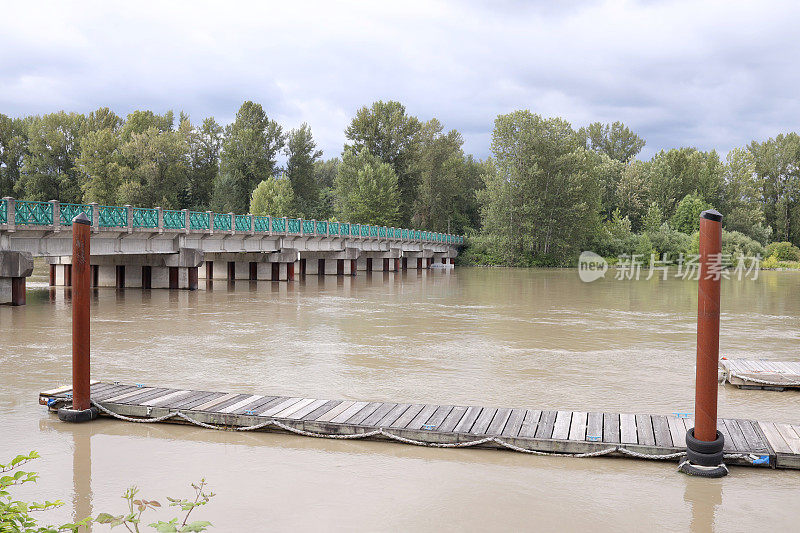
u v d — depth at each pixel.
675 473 7.30
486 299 30.42
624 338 17.66
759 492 6.75
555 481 7.02
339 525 5.84
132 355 14.43
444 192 99.94
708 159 101.75
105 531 5.56
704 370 7.29
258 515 6.04
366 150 90.75
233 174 93.44
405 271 64.06
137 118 86.88
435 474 7.18
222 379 11.94
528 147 77.69
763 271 73.69
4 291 23.56
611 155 133.62
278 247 41.56
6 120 90.88
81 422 9.09
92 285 34.34
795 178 105.44
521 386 11.53
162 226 30.03
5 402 10.16
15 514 3.61
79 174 85.31
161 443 8.21
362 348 15.59
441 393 10.93
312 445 8.19
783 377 11.70
